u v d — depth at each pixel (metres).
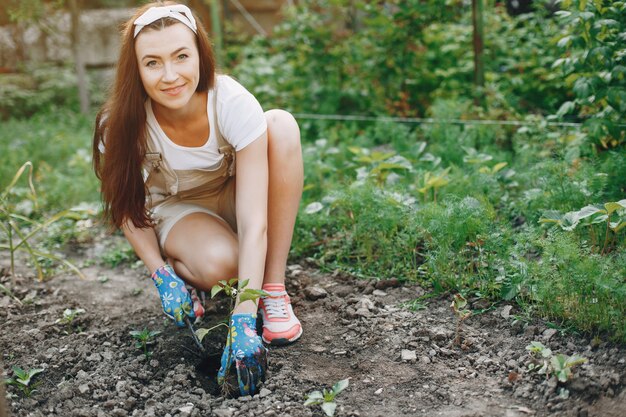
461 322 2.47
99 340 2.56
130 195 2.37
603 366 2.08
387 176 3.55
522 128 3.97
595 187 2.90
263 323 2.46
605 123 3.23
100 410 2.06
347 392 2.12
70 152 5.71
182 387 2.20
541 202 2.99
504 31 5.75
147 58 2.12
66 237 3.89
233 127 2.27
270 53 7.08
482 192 3.24
